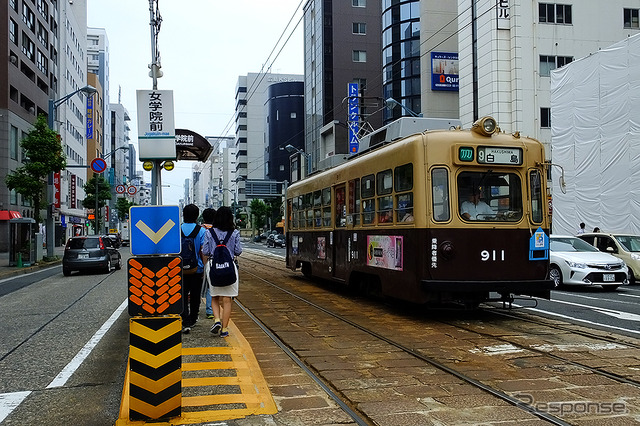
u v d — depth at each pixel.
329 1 61.00
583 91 23.73
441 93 43.66
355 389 5.17
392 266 9.55
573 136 24.30
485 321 9.06
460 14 36.78
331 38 61.03
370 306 10.97
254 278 17.86
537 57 32.22
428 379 5.53
